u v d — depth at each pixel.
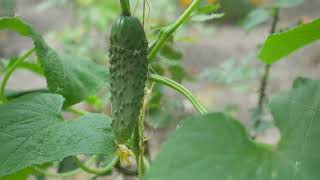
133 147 0.57
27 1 3.21
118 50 0.51
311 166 0.38
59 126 0.51
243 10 2.58
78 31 1.80
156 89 0.86
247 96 1.73
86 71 0.68
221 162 0.38
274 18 1.08
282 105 0.43
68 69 0.66
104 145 0.49
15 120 0.52
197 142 0.39
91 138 0.50
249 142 0.40
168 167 0.38
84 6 1.96
